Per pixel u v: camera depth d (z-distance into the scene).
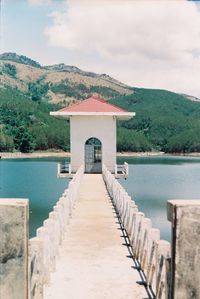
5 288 4.07
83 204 17.83
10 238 4.05
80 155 30.81
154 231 8.07
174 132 157.62
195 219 4.11
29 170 69.00
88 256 9.81
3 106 134.88
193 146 137.75
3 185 48.56
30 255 5.08
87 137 30.83
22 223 4.05
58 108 167.38
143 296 7.30
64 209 12.25
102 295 7.33
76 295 7.31
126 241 11.29
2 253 4.06
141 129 164.62
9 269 4.07
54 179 55.28
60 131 123.00
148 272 7.80
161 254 6.72
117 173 30.34
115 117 30.75
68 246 10.73
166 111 197.25
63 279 8.16
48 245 7.82
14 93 189.62
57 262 9.32
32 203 35.50
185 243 4.12
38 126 126.44
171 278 4.26
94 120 30.77
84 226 13.26
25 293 4.09
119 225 13.47
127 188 46.81
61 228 11.05
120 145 133.12
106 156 30.88
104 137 30.81
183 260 4.13
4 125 122.69
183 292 4.13
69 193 14.54
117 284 7.91
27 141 113.75
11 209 4.04
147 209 33.31
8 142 111.56
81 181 25.02
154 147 148.00
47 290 7.53
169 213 4.26
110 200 18.92
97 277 8.31
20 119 130.38
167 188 46.97
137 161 99.88
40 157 108.00
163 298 6.51
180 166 82.25
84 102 32.22
